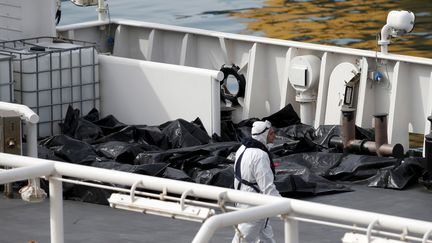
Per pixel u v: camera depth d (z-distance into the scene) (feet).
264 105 130.21
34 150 99.14
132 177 50.62
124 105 125.90
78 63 123.34
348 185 105.19
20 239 85.30
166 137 116.16
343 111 111.96
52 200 53.47
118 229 89.25
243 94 129.90
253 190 78.23
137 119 125.39
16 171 51.90
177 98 121.90
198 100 120.47
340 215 44.98
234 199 47.78
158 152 108.47
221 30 275.18
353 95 120.26
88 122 120.47
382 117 109.91
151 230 88.94
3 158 55.88
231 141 120.47
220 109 126.11
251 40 129.59
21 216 92.53
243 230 75.87
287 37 263.70
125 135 117.60
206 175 101.96
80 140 116.67
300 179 100.99
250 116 129.18
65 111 122.52
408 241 43.70
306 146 113.80
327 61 123.13
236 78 129.70
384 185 104.01
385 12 275.18
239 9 290.97
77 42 137.90
